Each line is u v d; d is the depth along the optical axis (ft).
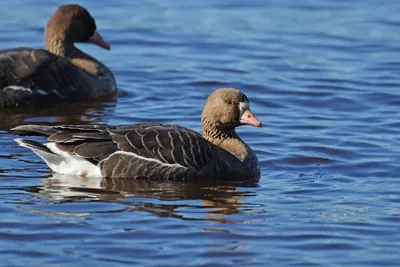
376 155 57.82
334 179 53.42
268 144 60.08
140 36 89.45
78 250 41.88
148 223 45.14
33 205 47.21
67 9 74.84
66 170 52.44
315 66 80.74
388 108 69.46
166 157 51.80
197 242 43.04
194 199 49.06
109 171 51.72
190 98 71.41
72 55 74.18
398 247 42.88
